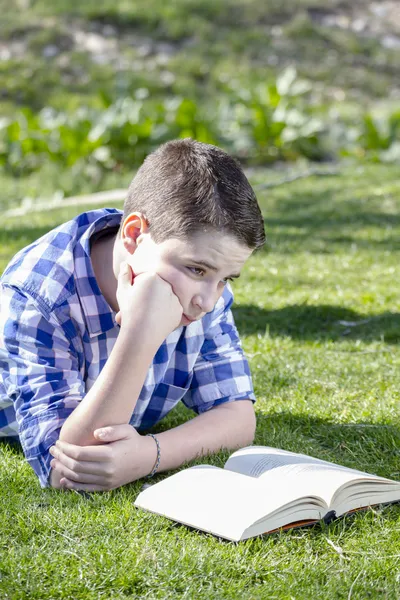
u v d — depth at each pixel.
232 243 2.83
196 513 2.79
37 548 2.68
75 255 3.23
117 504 2.96
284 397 4.34
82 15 21.17
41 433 3.10
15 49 19.66
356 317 6.06
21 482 3.21
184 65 19.84
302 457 3.12
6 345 3.23
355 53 22.12
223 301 3.56
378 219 9.29
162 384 3.46
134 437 3.07
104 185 13.09
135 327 2.96
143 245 2.97
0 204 12.32
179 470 3.26
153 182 2.95
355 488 2.89
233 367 3.54
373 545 2.73
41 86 18.23
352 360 4.98
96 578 2.52
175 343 3.36
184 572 2.54
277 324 5.88
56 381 3.16
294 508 2.76
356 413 4.06
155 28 21.33
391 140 13.73
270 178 12.27
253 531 2.69
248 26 22.34
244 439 3.47
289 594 2.44
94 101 17.48
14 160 14.19
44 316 3.17
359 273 7.23
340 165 13.45
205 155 2.90
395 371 4.75
